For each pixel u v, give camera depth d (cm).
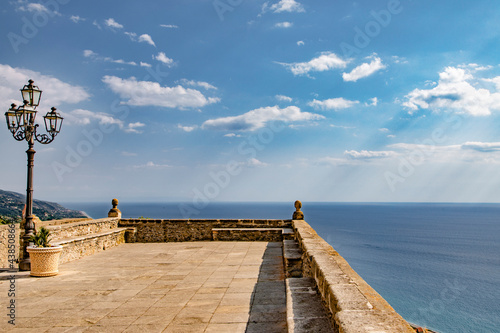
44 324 521
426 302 5034
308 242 679
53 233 1040
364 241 11750
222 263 1011
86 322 529
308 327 339
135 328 502
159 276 852
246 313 564
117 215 1563
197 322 525
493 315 4494
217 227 1534
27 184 938
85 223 1241
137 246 1400
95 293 698
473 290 5728
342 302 291
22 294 691
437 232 15475
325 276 389
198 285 757
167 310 586
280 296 662
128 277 843
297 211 1519
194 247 1342
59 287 749
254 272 880
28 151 930
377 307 275
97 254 1200
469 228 17888
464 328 4019
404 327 227
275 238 1491
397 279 6406
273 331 483
